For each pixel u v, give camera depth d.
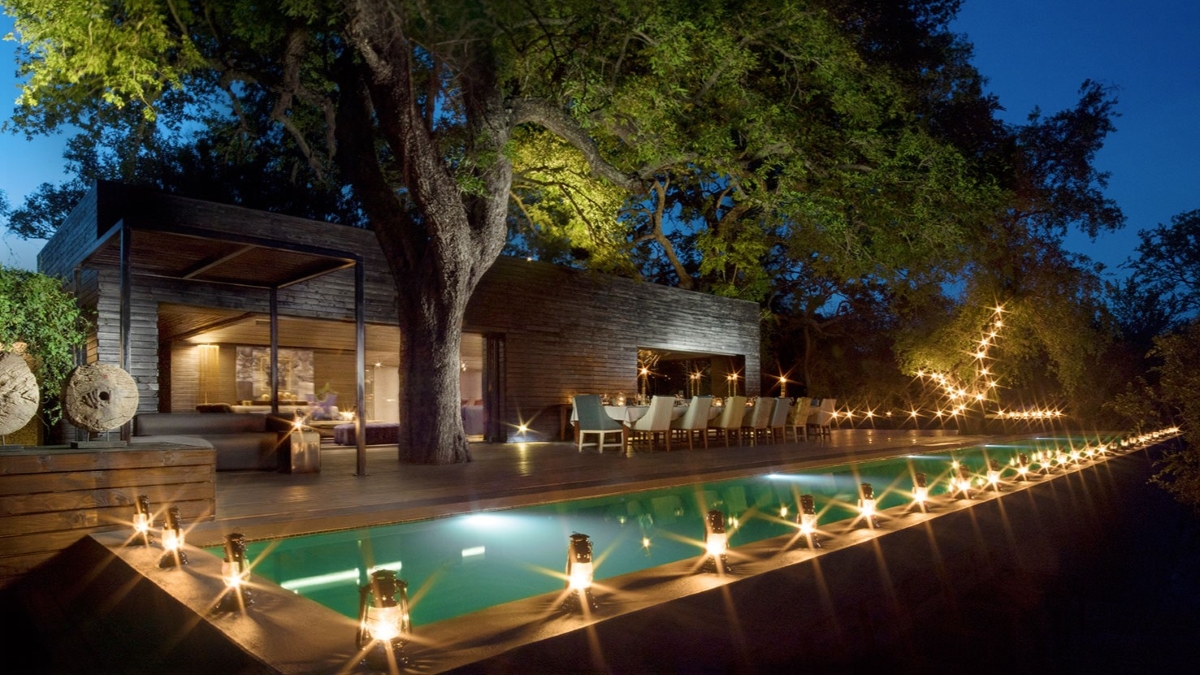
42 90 8.28
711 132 10.45
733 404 12.08
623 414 11.44
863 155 11.67
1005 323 17.36
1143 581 5.46
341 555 4.20
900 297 21.67
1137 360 20.58
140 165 18.22
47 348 8.64
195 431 8.16
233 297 9.62
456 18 8.05
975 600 4.11
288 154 17.23
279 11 9.42
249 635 2.13
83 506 3.97
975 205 11.88
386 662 1.86
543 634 2.04
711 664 2.45
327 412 15.91
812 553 3.04
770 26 10.39
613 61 10.67
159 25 8.06
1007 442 13.25
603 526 5.16
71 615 3.48
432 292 8.97
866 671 3.13
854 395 24.58
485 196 9.03
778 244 22.31
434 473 7.70
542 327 13.46
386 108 8.13
